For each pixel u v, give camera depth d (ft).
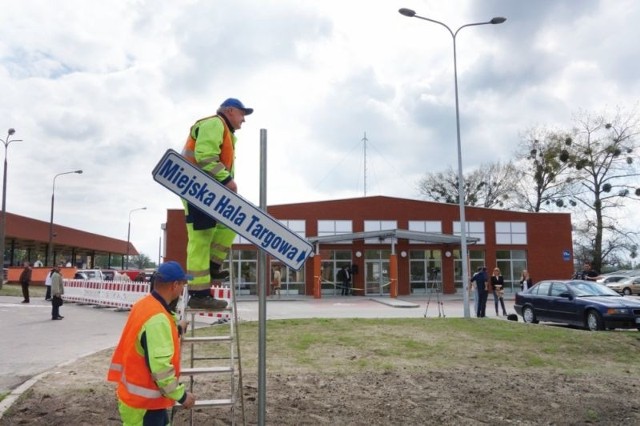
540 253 141.28
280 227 11.69
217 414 20.42
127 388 11.92
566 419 21.34
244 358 31.76
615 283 119.85
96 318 63.57
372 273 135.95
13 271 139.85
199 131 13.58
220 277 15.47
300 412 21.01
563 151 159.53
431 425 20.20
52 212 144.15
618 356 35.70
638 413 22.29
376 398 23.17
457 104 67.56
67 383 24.97
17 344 41.22
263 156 12.62
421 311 80.02
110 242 224.53
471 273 138.51
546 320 58.08
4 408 20.42
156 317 11.93
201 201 11.55
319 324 48.03
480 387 25.40
